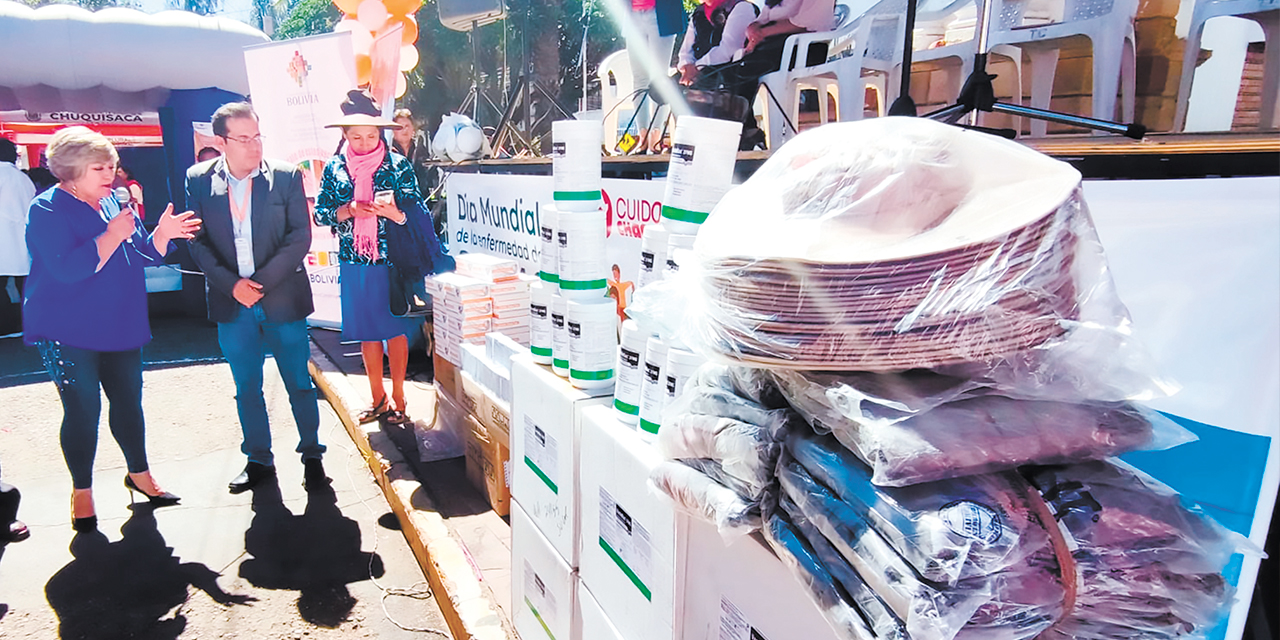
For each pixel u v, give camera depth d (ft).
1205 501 4.46
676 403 4.56
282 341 12.01
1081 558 2.90
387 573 10.03
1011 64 8.27
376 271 13.38
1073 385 3.14
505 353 10.59
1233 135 5.40
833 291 3.17
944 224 3.25
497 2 16.60
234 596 9.43
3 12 22.90
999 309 3.05
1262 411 4.12
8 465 13.76
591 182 6.28
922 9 8.84
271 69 19.25
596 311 6.06
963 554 2.70
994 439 2.99
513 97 16.80
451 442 13.12
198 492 12.45
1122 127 5.59
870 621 3.00
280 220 11.45
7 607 9.12
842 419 3.27
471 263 12.88
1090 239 3.31
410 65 18.61
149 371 20.18
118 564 10.14
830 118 9.61
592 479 5.79
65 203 9.82
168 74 25.25
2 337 24.41
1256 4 6.37
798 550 3.43
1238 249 4.16
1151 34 7.22
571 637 6.53
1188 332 4.41
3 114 27.04
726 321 3.61
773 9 9.93
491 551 9.87
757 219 3.75
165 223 10.75
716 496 3.92
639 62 12.67
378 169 13.15
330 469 13.52
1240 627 4.38
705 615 4.48
